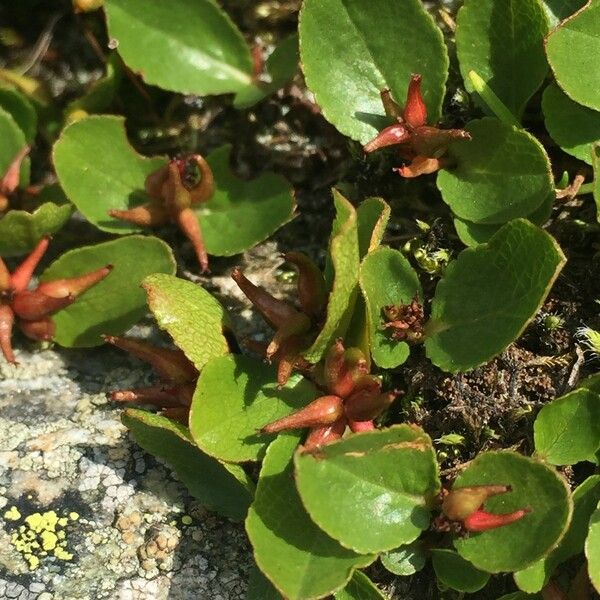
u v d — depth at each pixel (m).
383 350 0.17
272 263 0.19
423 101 0.18
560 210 0.18
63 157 0.18
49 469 0.18
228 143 0.20
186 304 0.17
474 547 0.16
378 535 0.16
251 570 0.17
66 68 0.20
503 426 0.17
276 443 0.17
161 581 0.17
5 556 0.17
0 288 0.18
